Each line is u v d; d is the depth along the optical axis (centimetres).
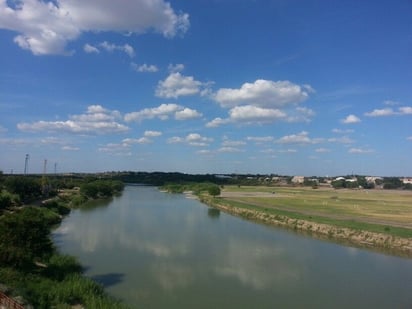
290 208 10856
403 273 4681
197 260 4975
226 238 6631
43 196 12231
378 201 13975
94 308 3000
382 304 3594
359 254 5697
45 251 3981
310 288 3997
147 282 3994
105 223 7825
